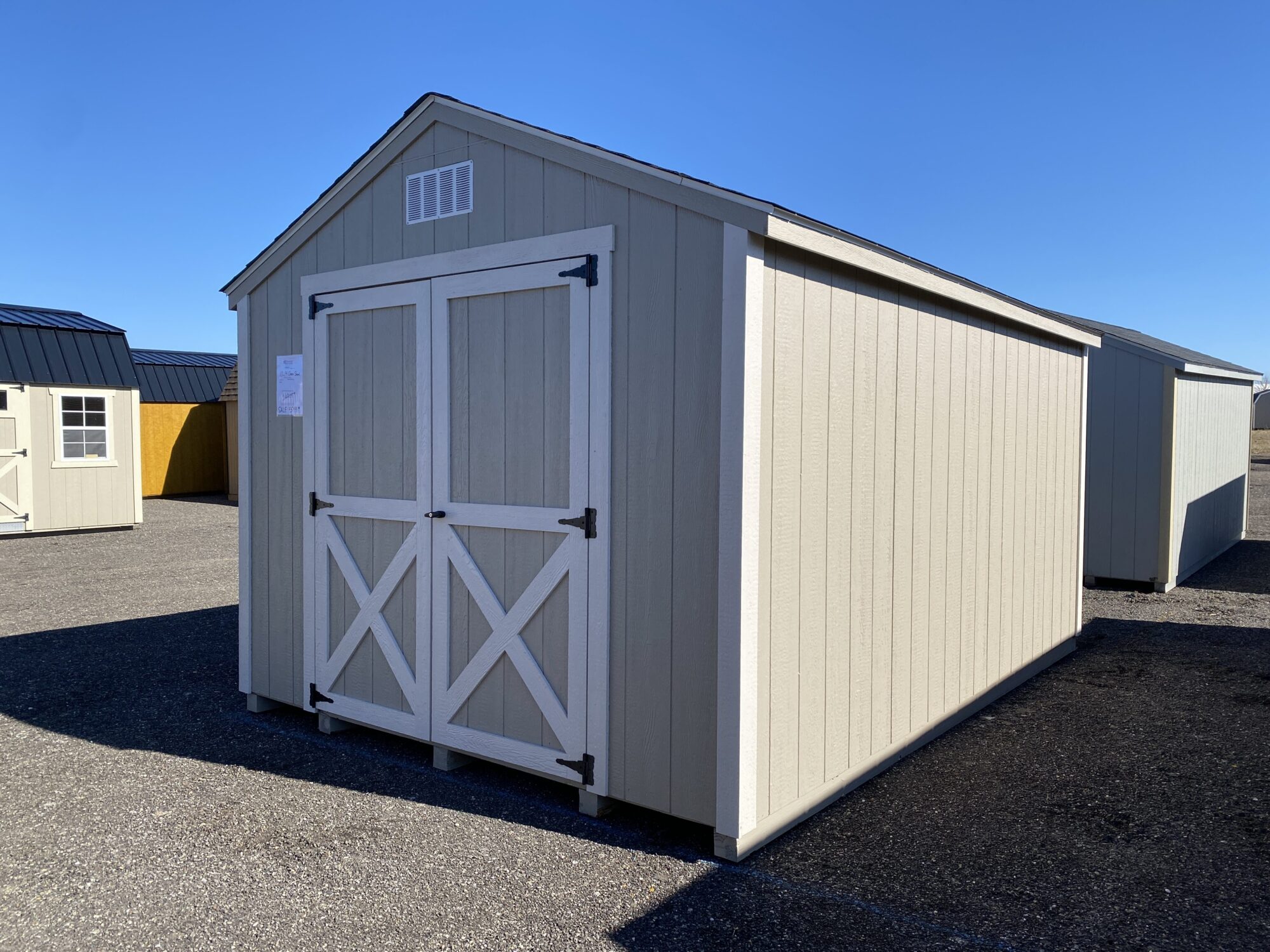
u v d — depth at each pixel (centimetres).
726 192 340
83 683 599
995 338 555
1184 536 985
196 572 1044
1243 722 521
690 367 357
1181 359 902
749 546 346
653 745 372
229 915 306
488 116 419
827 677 401
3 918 304
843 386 405
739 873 339
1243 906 317
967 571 529
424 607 455
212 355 2480
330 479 498
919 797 415
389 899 317
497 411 423
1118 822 387
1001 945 292
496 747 425
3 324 1367
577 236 390
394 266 462
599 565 387
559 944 289
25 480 1361
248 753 471
